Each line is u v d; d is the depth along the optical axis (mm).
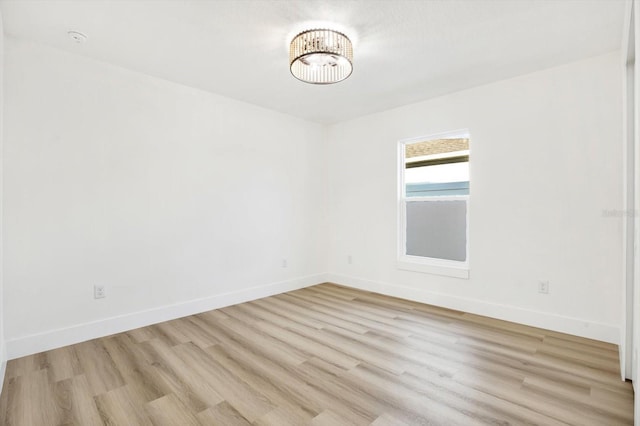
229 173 3523
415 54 2527
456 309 3340
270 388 1895
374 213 4082
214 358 2270
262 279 3842
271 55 2561
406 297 3754
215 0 1882
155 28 2178
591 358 2242
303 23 2121
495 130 3070
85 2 1893
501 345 2465
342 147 4438
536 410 1678
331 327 2861
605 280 2527
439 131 3461
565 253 2705
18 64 2281
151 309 2938
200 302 3275
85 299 2580
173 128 3082
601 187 2541
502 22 2104
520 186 2932
